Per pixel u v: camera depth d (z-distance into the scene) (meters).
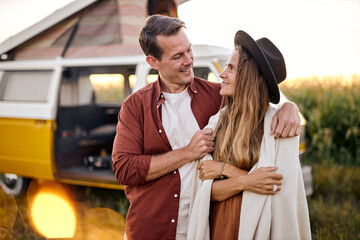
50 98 4.07
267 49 1.57
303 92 6.39
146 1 3.68
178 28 1.63
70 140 4.42
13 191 4.39
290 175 1.46
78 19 3.92
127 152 1.71
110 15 3.82
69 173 4.07
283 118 1.49
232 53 1.55
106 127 5.16
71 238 3.02
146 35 1.65
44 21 4.00
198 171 1.66
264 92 1.51
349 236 3.17
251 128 1.50
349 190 4.20
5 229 3.13
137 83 3.63
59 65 4.13
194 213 1.56
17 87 4.37
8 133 4.23
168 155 1.64
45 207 3.70
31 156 4.10
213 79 3.23
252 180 1.43
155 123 1.74
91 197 4.14
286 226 1.45
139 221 1.72
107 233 3.14
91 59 3.94
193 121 1.77
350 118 5.76
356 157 5.42
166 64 1.65
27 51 4.36
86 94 5.09
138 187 1.76
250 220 1.45
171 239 1.68
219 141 1.61
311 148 5.55
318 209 3.68
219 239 1.53
